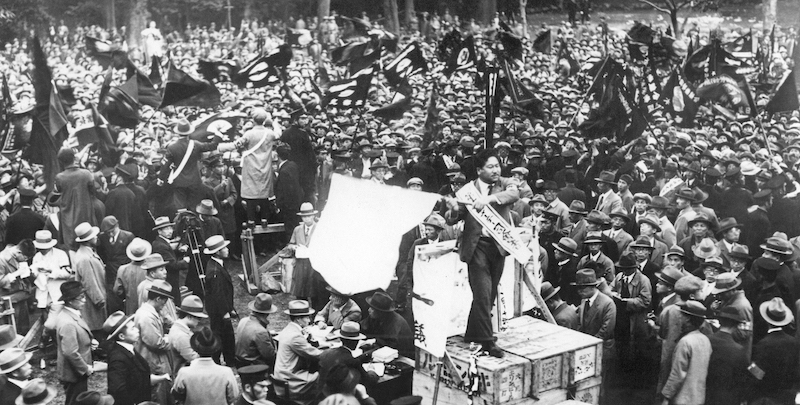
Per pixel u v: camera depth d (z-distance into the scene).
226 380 8.23
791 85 19.61
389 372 9.29
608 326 9.95
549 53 32.91
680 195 12.95
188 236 12.52
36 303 13.05
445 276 8.27
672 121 22.41
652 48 25.80
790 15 40.16
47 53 36.56
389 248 8.09
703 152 16.62
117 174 14.34
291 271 13.83
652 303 11.27
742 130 20.20
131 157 15.25
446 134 19.12
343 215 8.29
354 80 18.62
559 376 8.20
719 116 21.55
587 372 8.42
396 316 9.76
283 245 15.95
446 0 43.59
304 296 12.27
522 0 41.19
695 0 41.09
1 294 11.15
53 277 11.13
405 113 21.77
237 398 8.18
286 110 20.12
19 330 11.59
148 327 9.10
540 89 26.36
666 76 26.11
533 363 7.92
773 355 8.71
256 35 39.69
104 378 10.73
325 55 35.75
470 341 8.07
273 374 9.21
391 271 8.05
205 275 11.30
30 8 40.41
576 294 11.29
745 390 8.98
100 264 11.12
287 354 9.05
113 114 16.53
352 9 43.78
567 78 30.64
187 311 9.30
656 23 40.66
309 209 13.07
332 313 10.10
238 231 15.78
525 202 13.56
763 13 37.12
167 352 9.30
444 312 8.11
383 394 9.09
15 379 8.01
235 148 16.50
